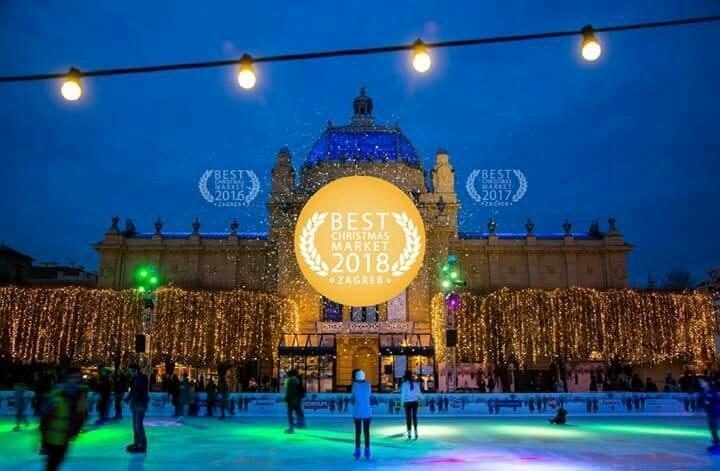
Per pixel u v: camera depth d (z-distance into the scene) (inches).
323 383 2177.7
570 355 2201.0
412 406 898.7
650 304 2252.7
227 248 2778.1
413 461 671.8
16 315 2196.1
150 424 1146.7
